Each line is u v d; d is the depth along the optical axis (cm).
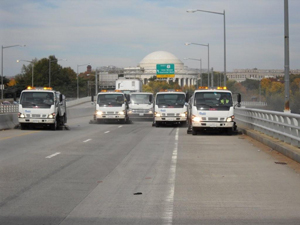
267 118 2130
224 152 1661
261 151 1692
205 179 1102
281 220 731
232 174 1174
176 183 1048
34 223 713
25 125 2833
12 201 860
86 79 16525
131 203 848
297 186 1012
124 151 1686
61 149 1736
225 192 948
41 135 2400
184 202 857
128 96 3706
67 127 3038
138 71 8919
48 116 2692
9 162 1376
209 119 2394
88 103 10825
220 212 782
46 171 1213
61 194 925
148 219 736
